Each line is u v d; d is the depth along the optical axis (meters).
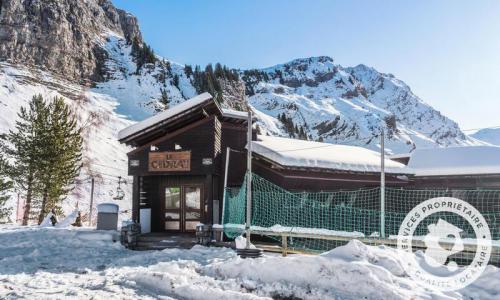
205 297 7.95
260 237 16.97
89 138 58.25
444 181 19.77
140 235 16.84
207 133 16.88
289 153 17.30
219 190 17.88
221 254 13.38
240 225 14.87
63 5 110.12
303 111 189.00
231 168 18.16
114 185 47.38
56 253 14.77
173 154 17.16
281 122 148.62
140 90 103.62
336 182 18.11
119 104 92.06
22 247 16.09
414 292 7.64
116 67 110.50
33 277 10.05
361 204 18.28
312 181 17.62
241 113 19.42
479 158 20.02
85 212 39.38
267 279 8.71
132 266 11.95
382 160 12.20
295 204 16.98
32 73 85.81
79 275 10.46
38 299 7.41
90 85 99.56
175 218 18.47
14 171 30.09
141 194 19.02
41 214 29.89
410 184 20.33
